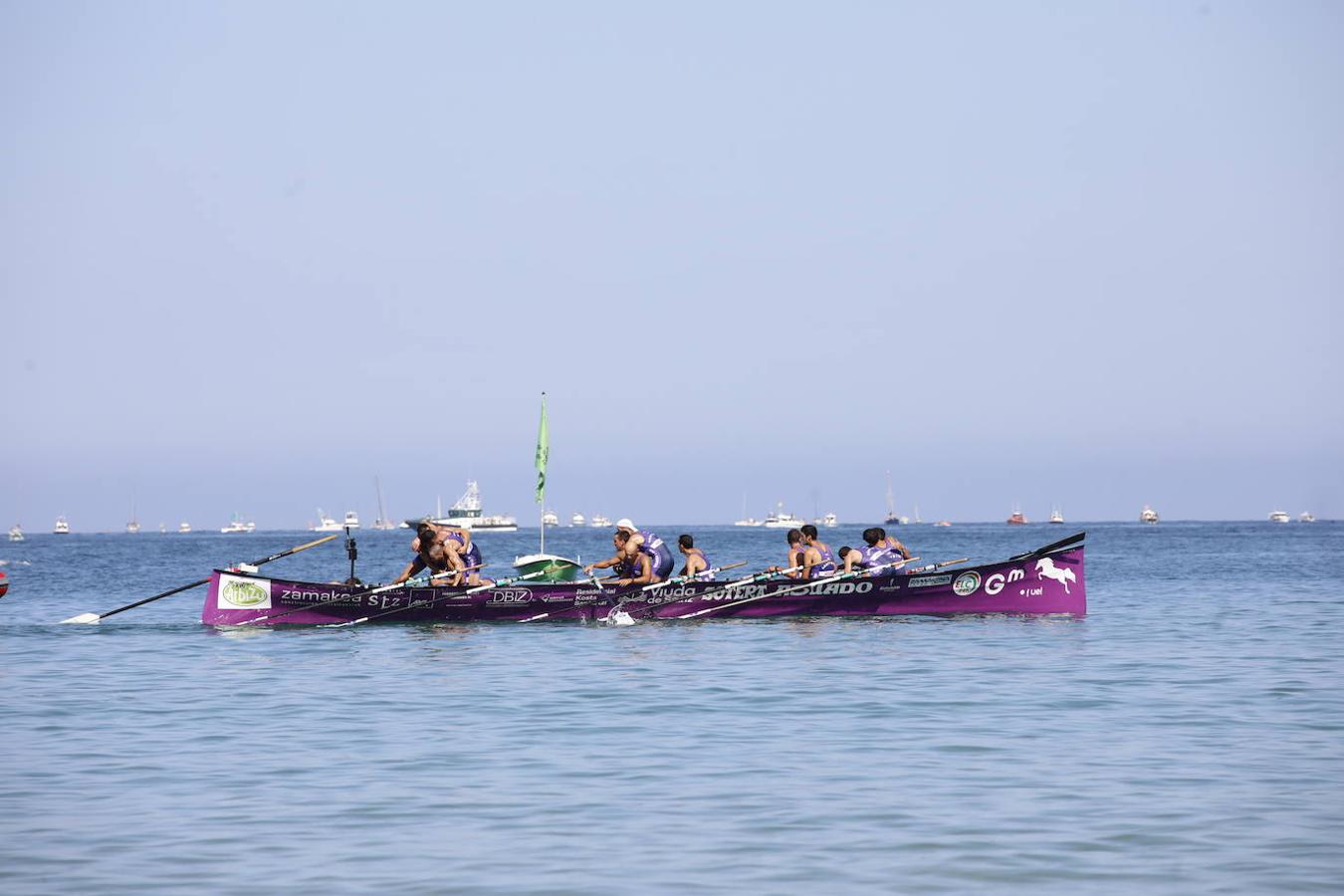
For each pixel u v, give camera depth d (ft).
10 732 202.69
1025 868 126.31
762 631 345.51
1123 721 206.28
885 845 134.62
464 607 370.94
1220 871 124.67
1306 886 119.85
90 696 240.12
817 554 391.65
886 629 348.59
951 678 255.50
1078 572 383.65
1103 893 118.93
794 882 122.93
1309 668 269.85
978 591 382.22
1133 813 146.10
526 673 267.18
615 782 164.66
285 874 126.31
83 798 156.87
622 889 121.39
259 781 166.30
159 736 198.70
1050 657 289.12
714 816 146.82
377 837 139.13
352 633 350.84
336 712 220.02
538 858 131.23
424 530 379.96
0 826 143.95
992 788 158.92
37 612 469.16
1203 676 257.75
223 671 274.98
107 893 120.78
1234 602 472.03
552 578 412.77
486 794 158.10
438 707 224.53
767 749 185.37
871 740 191.62
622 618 372.17
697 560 388.57
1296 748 183.11
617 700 230.89
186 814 149.07
